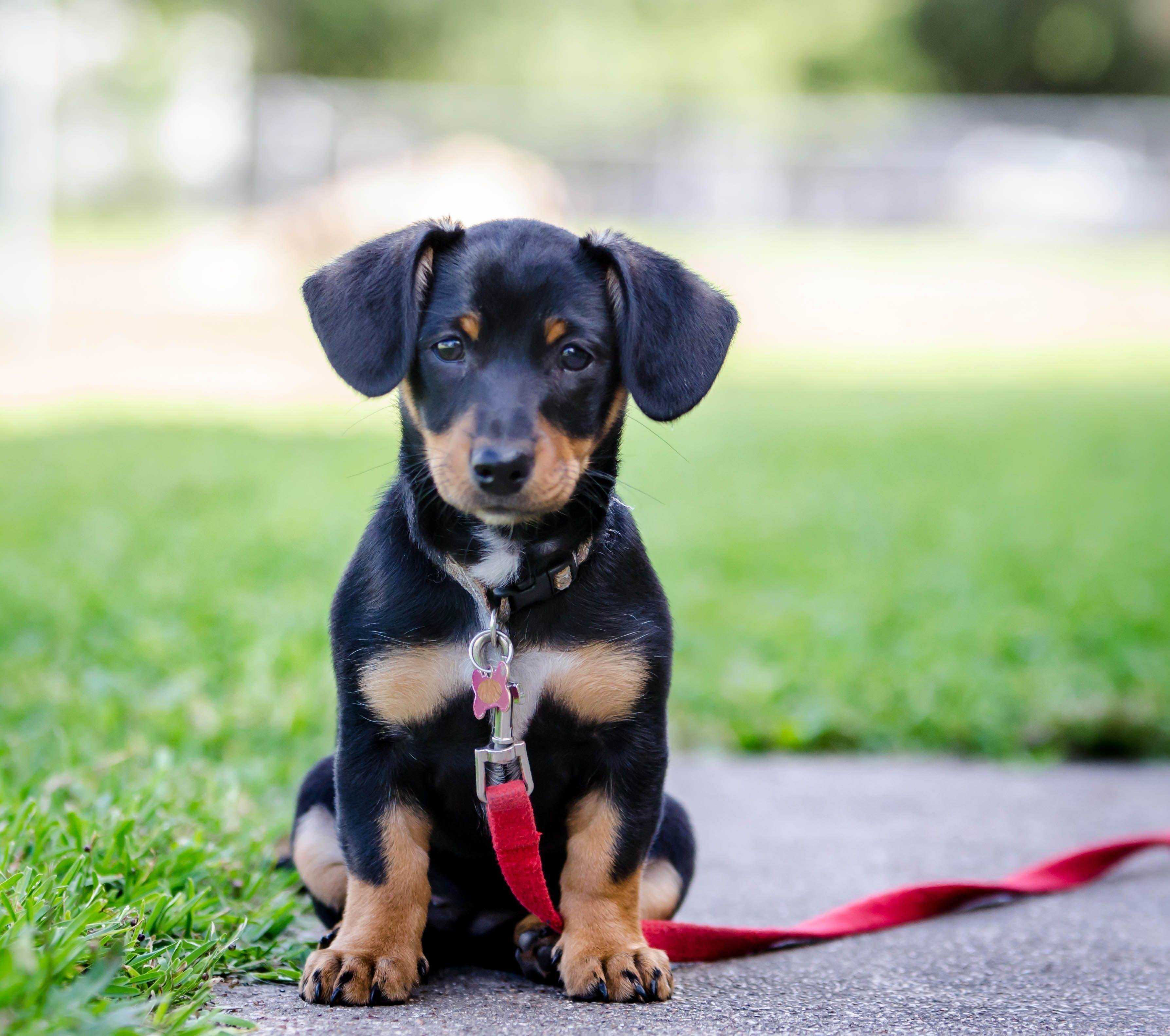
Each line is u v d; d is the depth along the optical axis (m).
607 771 2.93
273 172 26.66
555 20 36.09
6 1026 2.09
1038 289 23.59
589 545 2.94
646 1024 2.64
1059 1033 2.68
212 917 3.02
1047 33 38.72
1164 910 3.69
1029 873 3.84
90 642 5.81
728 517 9.55
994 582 7.77
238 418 13.12
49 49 17.66
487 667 2.87
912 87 38.22
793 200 28.02
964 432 13.71
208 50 34.47
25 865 3.06
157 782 3.77
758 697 5.88
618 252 3.01
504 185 20.17
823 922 3.33
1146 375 17.70
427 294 3.02
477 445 2.79
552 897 3.23
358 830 2.85
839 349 19.50
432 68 36.56
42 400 13.70
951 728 5.68
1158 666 6.26
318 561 7.62
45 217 17.91
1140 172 28.36
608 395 3.04
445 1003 2.76
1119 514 9.88
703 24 35.97
